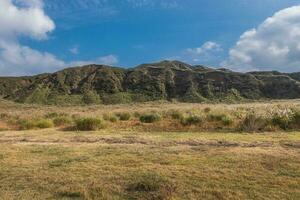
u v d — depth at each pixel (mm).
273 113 23312
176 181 10195
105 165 12133
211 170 11180
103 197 9180
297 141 15727
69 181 10430
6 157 13703
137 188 9727
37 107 88250
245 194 9227
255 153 13172
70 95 154375
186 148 14672
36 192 9625
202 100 134375
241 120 24062
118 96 148250
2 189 9883
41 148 15539
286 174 10695
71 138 18547
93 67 190500
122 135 19516
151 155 13375
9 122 31672
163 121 27250
